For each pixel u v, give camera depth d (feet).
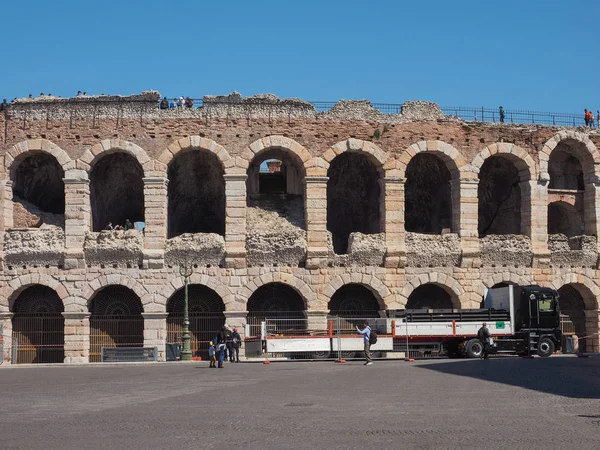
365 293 193.98
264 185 218.59
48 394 97.71
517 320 169.27
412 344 165.17
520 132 196.24
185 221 213.87
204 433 63.31
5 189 183.32
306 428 65.05
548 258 194.08
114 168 197.16
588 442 56.80
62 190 205.16
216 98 186.70
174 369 145.69
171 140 184.85
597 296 197.26
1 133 185.06
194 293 187.93
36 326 186.60
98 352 184.03
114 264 181.37
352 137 188.96
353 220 214.28
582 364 139.54
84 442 59.77
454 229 193.98
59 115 185.16
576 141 199.93
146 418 72.54
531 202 195.31
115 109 185.26
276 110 187.21
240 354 180.96
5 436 63.16
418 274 188.65
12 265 181.98
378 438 59.77
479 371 122.62
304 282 183.93
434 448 55.11
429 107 193.36
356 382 106.63
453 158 191.93
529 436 59.67
